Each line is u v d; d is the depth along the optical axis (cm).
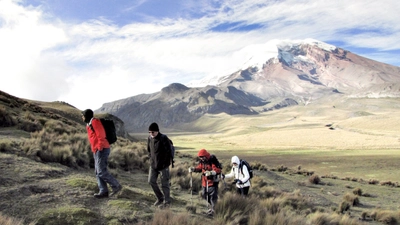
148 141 789
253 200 909
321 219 986
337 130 17450
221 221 702
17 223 539
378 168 5022
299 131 18075
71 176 907
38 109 3559
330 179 3450
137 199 803
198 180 1337
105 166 762
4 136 1436
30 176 815
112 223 620
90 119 760
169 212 671
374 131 16450
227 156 7900
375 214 1527
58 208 644
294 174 3556
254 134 19338
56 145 1241
